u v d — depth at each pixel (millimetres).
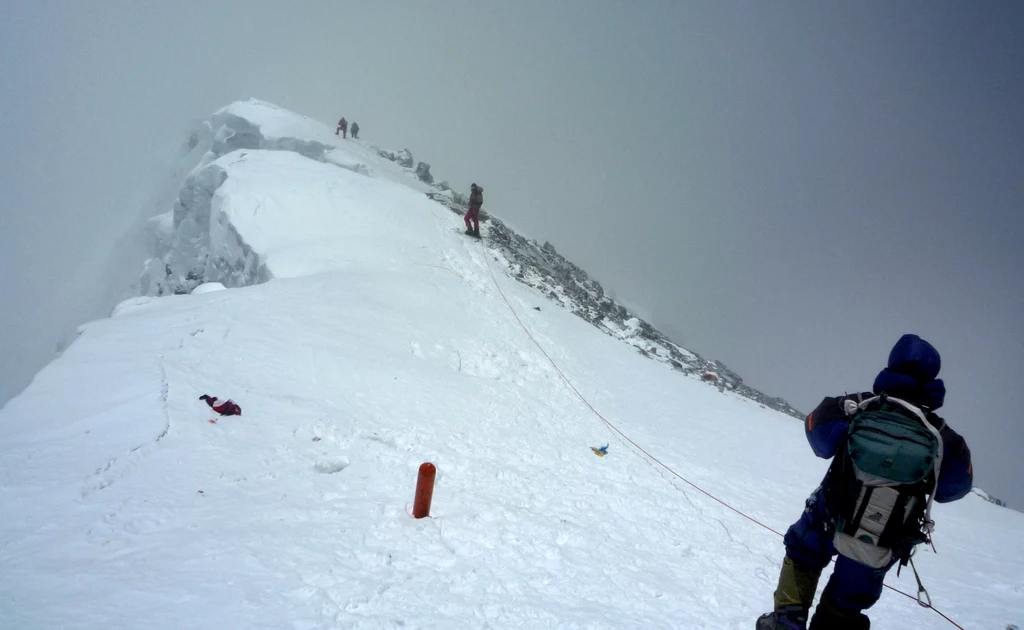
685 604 4922
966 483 2861
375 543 4746
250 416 6832
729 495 8531
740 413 15438
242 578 3936
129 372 7070
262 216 18172
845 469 2877
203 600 3641
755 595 5398
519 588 4559
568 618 4254
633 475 8383
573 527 5969
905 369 2920
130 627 3303
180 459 5566
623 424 11305
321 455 6344
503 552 5090
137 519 4484
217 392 7188
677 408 13953
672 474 8883
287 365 8672
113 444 5527
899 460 2680
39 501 4512
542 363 13672
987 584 7004
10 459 5023
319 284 13523
